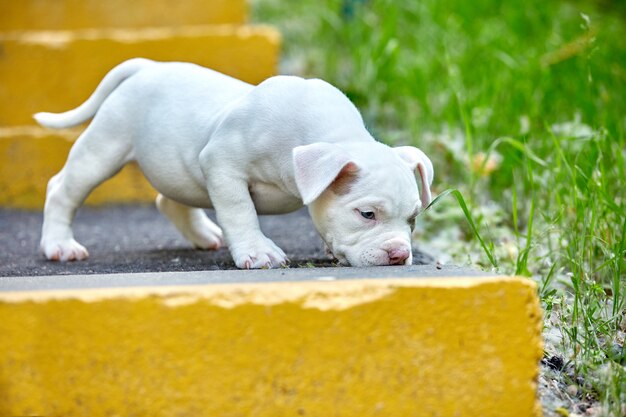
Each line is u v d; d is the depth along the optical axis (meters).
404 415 3.58
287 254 5.59
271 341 3.49
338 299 3.53
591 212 5.41
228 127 4.74
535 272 5.46
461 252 5.87
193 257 5.60
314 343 3.51
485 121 7.45
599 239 4.97
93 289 3.54
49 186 5.63
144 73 5.29
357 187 4.38
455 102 7.72
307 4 10.76
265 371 3.50
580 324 4.65
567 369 4.27
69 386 3.43
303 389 3.52
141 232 6.66
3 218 7.29
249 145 4.68
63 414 3.43
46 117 5.52
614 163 6.33
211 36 8.33
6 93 8.27
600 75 8.09
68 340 3.41
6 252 5.88
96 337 3.42
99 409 3.44
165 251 5.87
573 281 4.64
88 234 6.60
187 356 3.46
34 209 7.70
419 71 8.40
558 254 5.45
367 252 4.36
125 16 9.15
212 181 4.75
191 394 3.47
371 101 8.20
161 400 3.46
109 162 5.28
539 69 8.17
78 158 5.31
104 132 5.25
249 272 4.06
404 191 4.40
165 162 5.09
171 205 5.80
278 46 8.44
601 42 8.94
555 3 10.38
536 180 6.42
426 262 5.54
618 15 10.37
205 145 4.94
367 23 9.48
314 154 4.25
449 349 3.59
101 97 5.47
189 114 5.04
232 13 9.34
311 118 4.62
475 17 9.93
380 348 3.55
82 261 5.49
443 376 3.60
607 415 3.83
